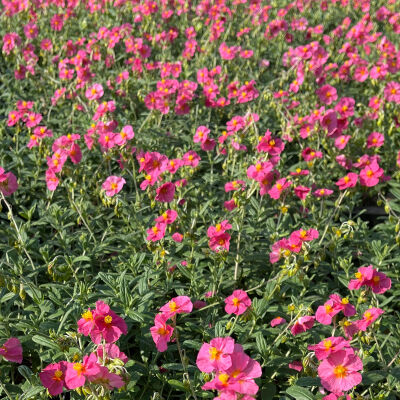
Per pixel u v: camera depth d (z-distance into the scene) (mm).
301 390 1028
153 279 1214
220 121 1852
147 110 1879
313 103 1850
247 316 1103
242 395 919
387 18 2709
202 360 936
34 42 2357
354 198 1427
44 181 1479
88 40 2287
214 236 1148
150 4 2312
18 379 1146
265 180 1264
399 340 1135
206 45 2174
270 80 2152
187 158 1368
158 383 1103
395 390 1082
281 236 1298
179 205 1323
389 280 1077
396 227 1248
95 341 990
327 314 1048
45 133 1402
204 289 1217
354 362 960
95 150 1524
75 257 1254
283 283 1204
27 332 1122
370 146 1539
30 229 1319
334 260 1280
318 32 2457
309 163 1443
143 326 1125
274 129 1745
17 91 1914
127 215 1343
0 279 1092
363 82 2148
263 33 2443
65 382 938
